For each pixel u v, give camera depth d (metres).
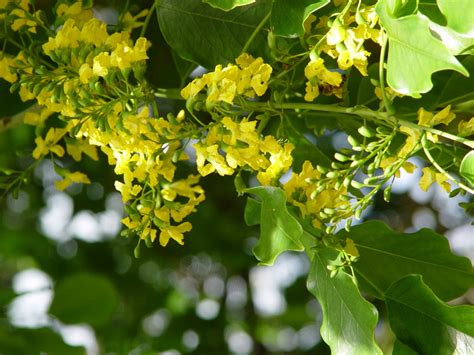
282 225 0.65
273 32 0.64
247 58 0.66
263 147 0.64
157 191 0.67
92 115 0.65
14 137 1.09
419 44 0.58
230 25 0.71
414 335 0.67
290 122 0.75
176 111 1.02
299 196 0.67
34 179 1.37
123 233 0.67
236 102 0.66
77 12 0.71
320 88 0.71
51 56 0.67
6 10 0.70
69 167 1.22
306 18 0.64
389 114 0.64
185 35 0.71
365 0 0.65
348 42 0.62
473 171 0.62
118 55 0.65
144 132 0.64
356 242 0.72
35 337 1.01
